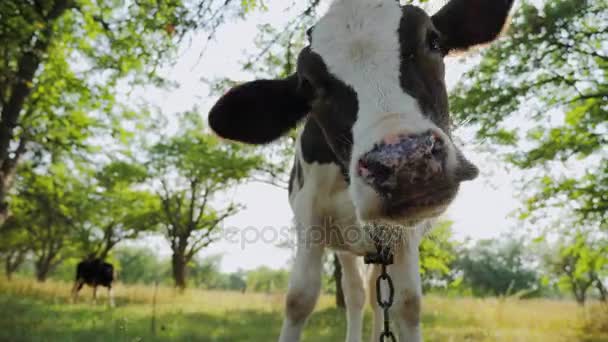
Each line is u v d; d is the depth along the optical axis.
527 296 22.44
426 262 11.23
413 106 2.48
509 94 9.31
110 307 12.06
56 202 18.39
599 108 10.47
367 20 2.77
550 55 9.75
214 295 20.16
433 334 7.85
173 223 30.50
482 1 3.15
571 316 10.58
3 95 11.21
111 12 11.38
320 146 3.63
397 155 2.13
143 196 29.80
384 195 2.21
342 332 8.04
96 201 25.97
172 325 8.25
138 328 7.61
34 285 18.09
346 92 2.67
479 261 45.62
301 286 3.59
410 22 2.74
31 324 7.61
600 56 9.77
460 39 3.25
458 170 2.23
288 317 3.61
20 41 8.45
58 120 13.59
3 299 12.46
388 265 3.57
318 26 2.93
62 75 12.61
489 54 9.06
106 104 13.33
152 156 26.14
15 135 12.44
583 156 11.14
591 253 11.81
